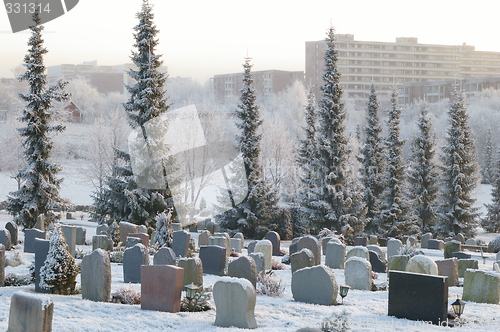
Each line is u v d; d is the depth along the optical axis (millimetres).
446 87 199125
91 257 15453
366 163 54656
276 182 70438
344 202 48312
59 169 41688
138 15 42062
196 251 28438
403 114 141375
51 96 40938
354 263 19641
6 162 79688
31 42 40875
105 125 77938
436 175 55531
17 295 11016
